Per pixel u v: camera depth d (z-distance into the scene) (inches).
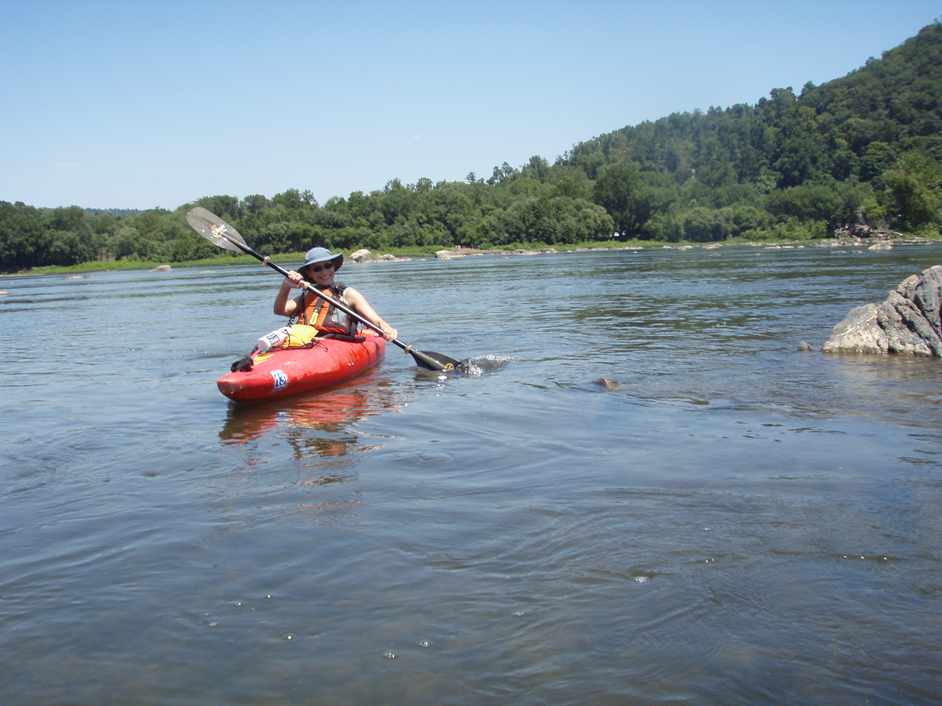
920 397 235.0
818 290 650.2
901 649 94.1
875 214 3324.3
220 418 237.1
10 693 90.5
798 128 5679.1
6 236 3449.8
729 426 205.9
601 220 3730.3
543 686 88.7
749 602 106.4
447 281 1078.4
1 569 125.6
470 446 193.2
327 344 302.5
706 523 135.0
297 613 107.3
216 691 89.7
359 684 90.1
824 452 178.4
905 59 6653.5
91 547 133.9
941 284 322.3
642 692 87.1
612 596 109.1
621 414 223.9
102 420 237.6
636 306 566.6
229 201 4082.2
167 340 466.0
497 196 4527.6
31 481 174.1
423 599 110.0
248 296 938.1
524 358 336.5
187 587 116.8
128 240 3698.3
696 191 4655.5
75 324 624.1
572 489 155.9
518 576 116.4
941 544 123.6
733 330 408.2
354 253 3051.2
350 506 150.3
